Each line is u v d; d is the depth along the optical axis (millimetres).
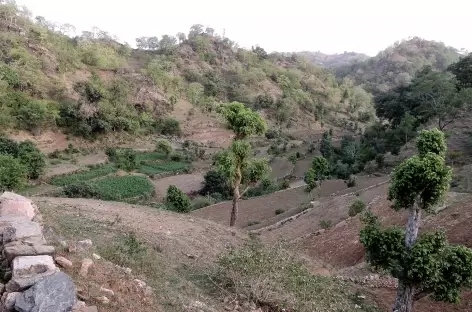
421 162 9867
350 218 24422
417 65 182625
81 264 7387
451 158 38656
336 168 49656
